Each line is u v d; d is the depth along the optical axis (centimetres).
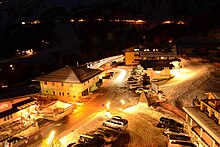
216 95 2295
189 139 2455
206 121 2017
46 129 3055
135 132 2831
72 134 2861
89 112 3575
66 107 3691
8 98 3120
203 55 7294
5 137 2759
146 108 3512
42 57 11588
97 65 7419
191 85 4212
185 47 8725
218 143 1711
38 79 4303
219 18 11512
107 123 2944
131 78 5356
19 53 12375
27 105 3281
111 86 4947
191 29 12394
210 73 4762
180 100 3666
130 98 4109
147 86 4575
